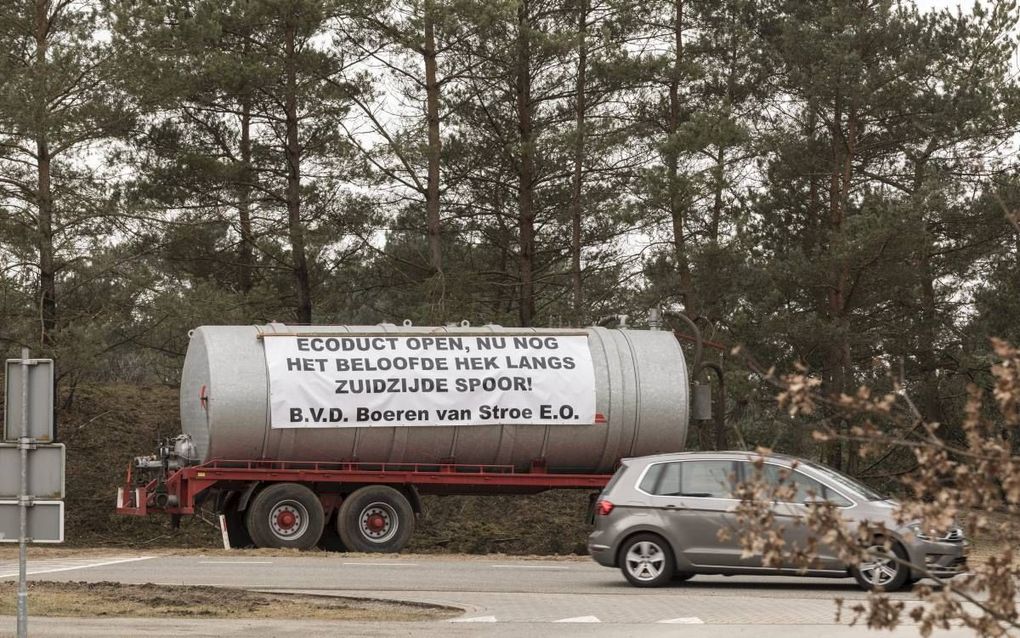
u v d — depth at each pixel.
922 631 7.01
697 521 16.59
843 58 33.97
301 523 24.00
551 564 20.73
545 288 42.78
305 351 23.97
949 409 38.56
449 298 36.78
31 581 16.55
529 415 24.45
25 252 30.14
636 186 37.06
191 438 24.55
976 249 36.56
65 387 39.56
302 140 36.91
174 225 34.06
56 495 9.51
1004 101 33.91
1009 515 7.04
